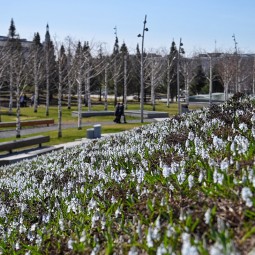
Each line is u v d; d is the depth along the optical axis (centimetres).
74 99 7775
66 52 5456
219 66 7250
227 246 337
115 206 585
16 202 889
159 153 812
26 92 7719
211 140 779
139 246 438
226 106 1266
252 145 607
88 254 476
